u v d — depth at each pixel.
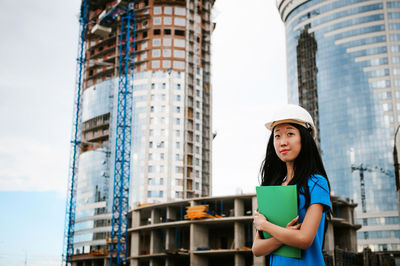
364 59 139.88
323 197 3.13
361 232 125.62
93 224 122.69
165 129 123.50
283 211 3.12
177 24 133.75
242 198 65.00
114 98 133.25
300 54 151.38
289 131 3.47
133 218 77.00
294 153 3.41
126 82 115.00
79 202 129.88
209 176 128.12
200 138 128.12
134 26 128.75
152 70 129.25
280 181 3.70
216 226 68.56
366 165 131.25
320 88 144.25
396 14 140.88
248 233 69.06
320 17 149.75
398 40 138.75
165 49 131.12
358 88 138.38
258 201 3.24
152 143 122.31
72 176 120.25
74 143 124.56
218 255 66.38
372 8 142.88
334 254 53.78
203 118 132.25
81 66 135.12
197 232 65.25
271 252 3.21
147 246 80.25
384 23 140.75
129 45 133.38
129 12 132.88
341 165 134.38
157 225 69.12
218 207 73.31
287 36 158.88
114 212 98.12
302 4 154.75
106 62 140.62
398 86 135.00
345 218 66.81
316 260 3.09
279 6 164.75
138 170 120.00
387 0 142.12
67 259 112.94
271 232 3.07
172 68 129.25
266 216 3.19
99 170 129.00
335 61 143.50
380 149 131.25
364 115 135.75
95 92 138.38
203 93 134.38
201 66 135.62
